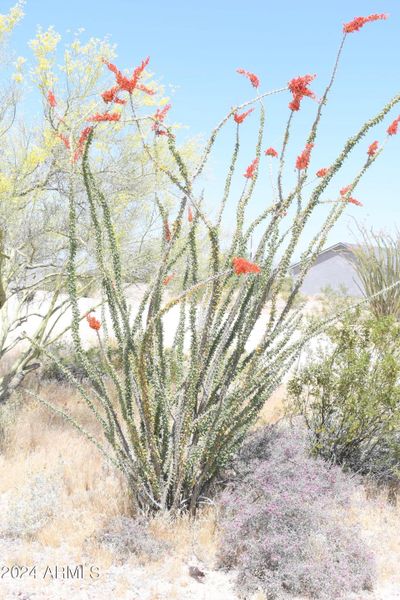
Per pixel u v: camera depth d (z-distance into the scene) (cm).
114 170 600
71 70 575
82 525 377
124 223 620
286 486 385
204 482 407
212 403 402
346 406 484
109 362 385
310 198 369
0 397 596
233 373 388
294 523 357
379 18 304
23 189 578
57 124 570
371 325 505
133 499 400
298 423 541
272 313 395
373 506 441
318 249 388
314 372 507
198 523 381
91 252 576
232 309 391
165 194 634
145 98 608
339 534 371
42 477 414
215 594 321
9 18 568
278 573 329
